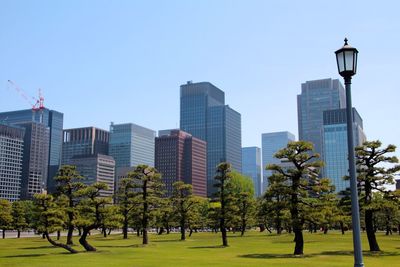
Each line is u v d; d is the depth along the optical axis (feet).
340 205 162.20
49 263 124.98
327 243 226.17
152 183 235.40
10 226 332.60
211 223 253.24
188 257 145.07
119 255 155.63
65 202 206.49
